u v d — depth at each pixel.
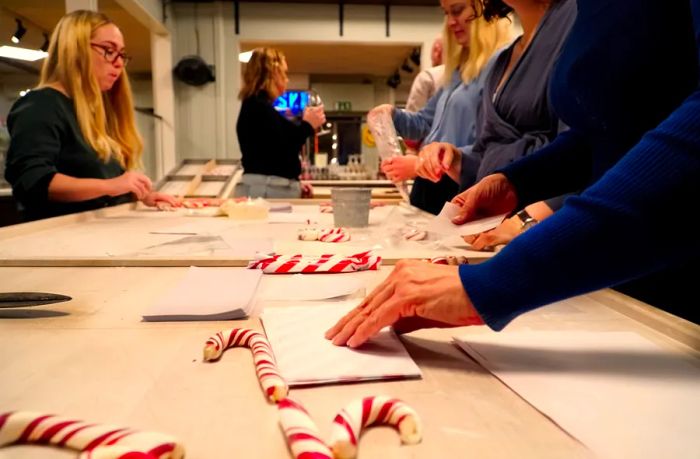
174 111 4.58
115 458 0.30
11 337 0.57
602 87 0.80
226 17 4.63
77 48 1.95
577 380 0.46
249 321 0.65
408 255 1.05
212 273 0.88
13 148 1.84
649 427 0.38
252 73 3.06
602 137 0.87
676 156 0.40
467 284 0.48
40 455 0.33
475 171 1.62
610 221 0.41
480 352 0.54
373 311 0.53
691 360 0.52
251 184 3.07
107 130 2.32
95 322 0.63
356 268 0.94
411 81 7.27
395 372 0.47
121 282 0.84
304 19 4.67
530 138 1.39
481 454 0.35
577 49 0.85
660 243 0.41
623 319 0.67
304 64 6.50
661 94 0.74
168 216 1.84
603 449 0.35
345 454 0.33
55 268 0.95
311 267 0.93
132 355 0.52
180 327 0.62
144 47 5.21
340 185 4.68
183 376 0.47
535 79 1.37
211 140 4.71
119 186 1.87
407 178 1.88
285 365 0.48
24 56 4.18
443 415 0.40
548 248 0.44
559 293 0.44
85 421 0.36
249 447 0.35
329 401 0.43
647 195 0.40
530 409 0.42
